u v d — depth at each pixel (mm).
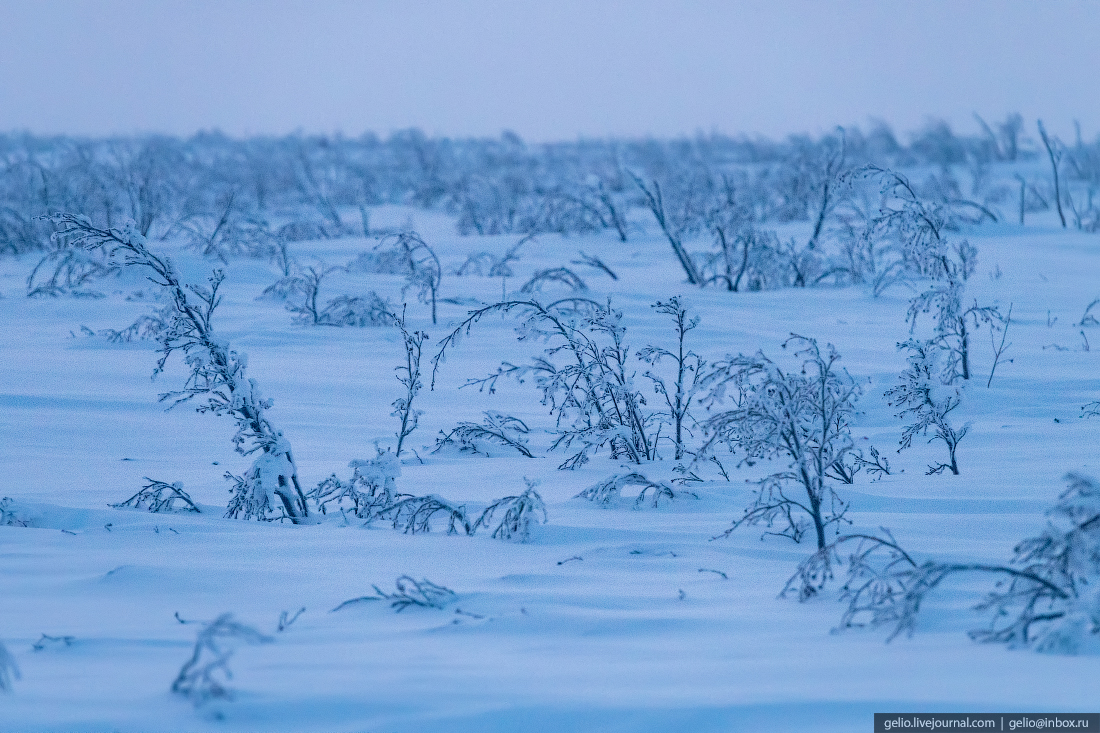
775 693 12305
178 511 27125
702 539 23250
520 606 17281
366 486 27453
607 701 12055
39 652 14344
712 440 23938
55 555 20391
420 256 86375
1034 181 142750
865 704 11844
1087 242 91875
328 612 17031
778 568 20875
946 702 11852
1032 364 46375
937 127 188750
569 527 24016
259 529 23938
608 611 17078
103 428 37688
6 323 59562
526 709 11773
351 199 151375
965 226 96938
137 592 17969
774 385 22938
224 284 70688
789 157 130750
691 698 12133
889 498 26297
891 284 67375
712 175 136875
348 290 68688
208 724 11477
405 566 20750
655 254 87062
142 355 50906
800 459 22656
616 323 34000
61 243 75812
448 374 47875
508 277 74812
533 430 38312
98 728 11281
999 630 15211
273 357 51062
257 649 14594
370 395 43906
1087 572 17156
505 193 127312
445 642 15133
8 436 35906
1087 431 34562
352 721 11570
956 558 19984
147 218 95562
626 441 32438
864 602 17703
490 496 28438
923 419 33312
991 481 27969
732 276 73562
